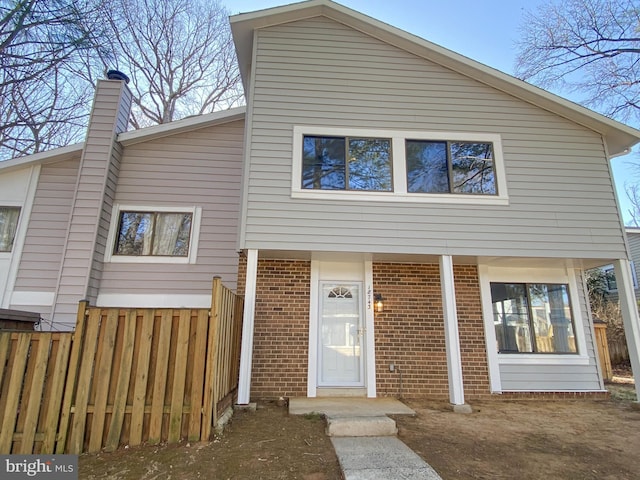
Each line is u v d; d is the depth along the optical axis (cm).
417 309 724
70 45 1152
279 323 694
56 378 400
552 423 525
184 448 386
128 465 350
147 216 777
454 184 681
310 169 660
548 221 679
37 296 719
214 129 831
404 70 723
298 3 707
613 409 619
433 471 339
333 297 736
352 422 455
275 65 698
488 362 709
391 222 648
